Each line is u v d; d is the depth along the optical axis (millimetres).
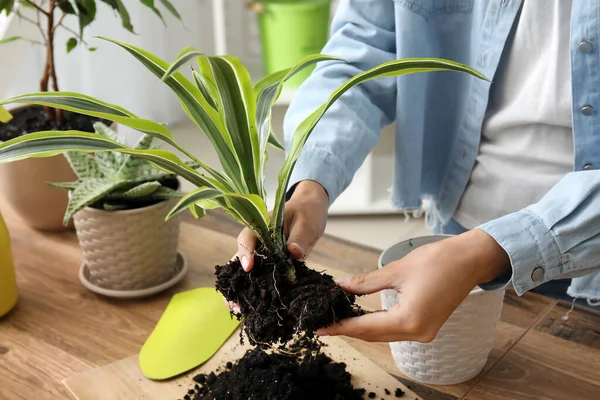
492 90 900
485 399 711
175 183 940
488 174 934
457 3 901
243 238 657
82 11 1081
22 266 979
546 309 846
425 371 729
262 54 1938
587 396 709
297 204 729
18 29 1214
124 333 831
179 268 961
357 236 1999
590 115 791
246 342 803
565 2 780
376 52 906
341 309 616
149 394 721
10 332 834
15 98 540
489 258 599
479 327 695
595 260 608
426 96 987
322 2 1827
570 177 631
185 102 580
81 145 548
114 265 887
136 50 542
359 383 727
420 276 585
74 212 828
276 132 2176
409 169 1004
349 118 843
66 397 726
